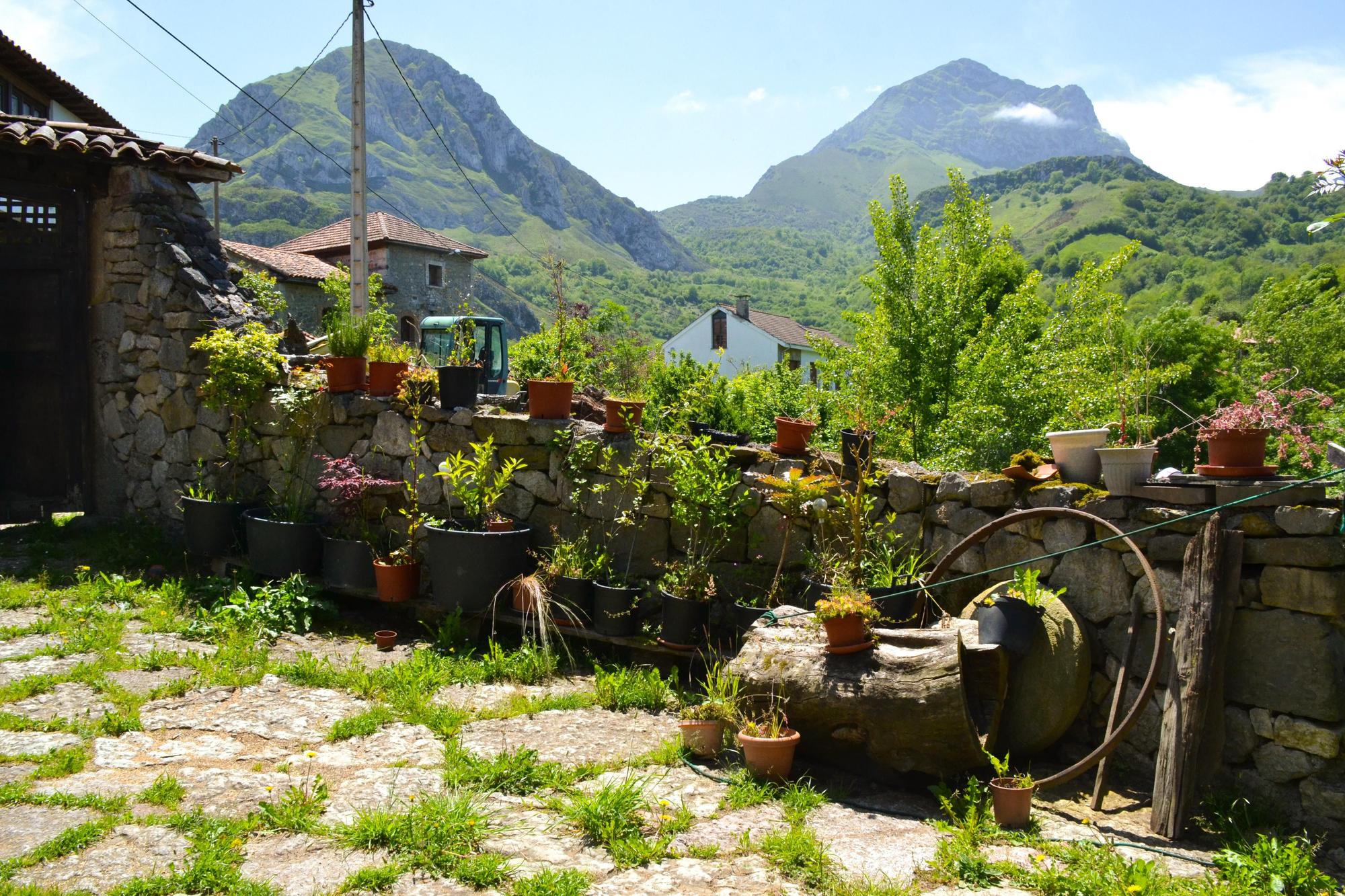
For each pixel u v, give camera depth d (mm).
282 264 23469
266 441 7242
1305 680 3607
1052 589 4453
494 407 6574
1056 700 4055
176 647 5098
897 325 11508
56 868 2652
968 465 9547
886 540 5074
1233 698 3775
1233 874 3037
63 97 15891
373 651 5438
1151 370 8992
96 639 4992
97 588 5969
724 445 5660
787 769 3881
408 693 4535
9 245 7918
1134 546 3941
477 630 5691
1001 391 10094
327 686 4672
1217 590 3732
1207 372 20266
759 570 5430
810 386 14930
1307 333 25719
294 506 6613
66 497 8195
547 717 4477
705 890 2805
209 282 7781
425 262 30438
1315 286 28031
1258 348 23047
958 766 3834
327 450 6984
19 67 14445
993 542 4719
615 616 5332
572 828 3217
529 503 6176
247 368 6934
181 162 7961
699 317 44406
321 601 6070
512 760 3699
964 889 2885
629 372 12797
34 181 7699
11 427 8188
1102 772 3781
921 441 10711
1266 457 4070
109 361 8109
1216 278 76312
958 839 3264
